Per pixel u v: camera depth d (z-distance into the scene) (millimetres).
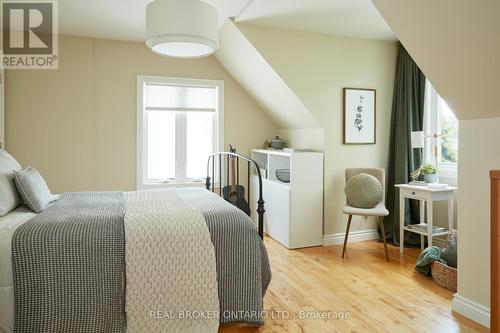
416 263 3400
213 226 2217
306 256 3842
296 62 4020
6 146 4059
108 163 4449
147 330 1999
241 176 5066
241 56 4219
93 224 2055
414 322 2396
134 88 4508
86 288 1927
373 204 3848
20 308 1839
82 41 4285
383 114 4480
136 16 3648
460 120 2521
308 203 4180
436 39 2145
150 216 2156
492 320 1625
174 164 4828
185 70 4719
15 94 4074
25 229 1936
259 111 5113
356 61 4312
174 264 2066
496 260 1604
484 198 2367
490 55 1964
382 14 2271
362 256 3844
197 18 2338
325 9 3406
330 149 4250
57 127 4234
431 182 3826
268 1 3230
